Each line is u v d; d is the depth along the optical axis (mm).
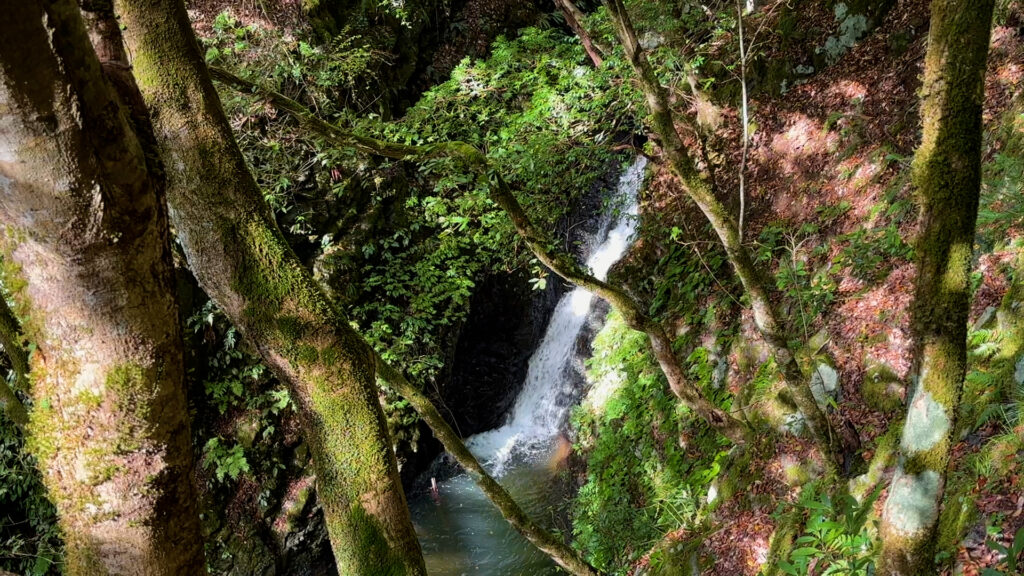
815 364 4711
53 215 1163
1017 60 4664
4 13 981
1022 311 3477
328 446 2201
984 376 3406
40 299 1291
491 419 8945
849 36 6312
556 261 4145
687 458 5719
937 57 1881
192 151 2072
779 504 4363
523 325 8867
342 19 7855
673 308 6824
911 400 2123
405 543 2207
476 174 4125
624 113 5949
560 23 9633
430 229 7871
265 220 2189
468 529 7230
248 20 7078
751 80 6855
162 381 1396
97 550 1464
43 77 1050
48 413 1408
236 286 2145
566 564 4195
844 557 3326
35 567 5539
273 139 6723
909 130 5266
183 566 1541
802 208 5914
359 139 3768
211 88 2162
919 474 2078
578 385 7953
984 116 4656
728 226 3488
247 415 6629
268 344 2174
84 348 1326
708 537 4758
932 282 1988
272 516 6641
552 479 7570
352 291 7184
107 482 1406
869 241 5020
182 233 2166
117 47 1475
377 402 2252
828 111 6133
